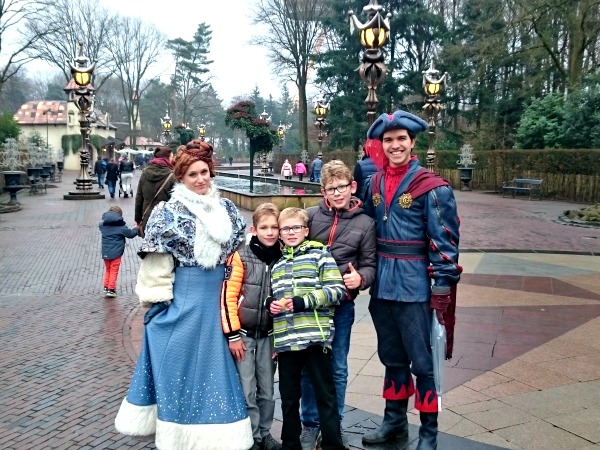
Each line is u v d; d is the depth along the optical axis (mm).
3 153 24438
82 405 3752
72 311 6223
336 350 3033
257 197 15070
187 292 2744
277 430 3320
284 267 2855
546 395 3721
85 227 13172
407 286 2848
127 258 9445
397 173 2914
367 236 2920
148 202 5883
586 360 4379
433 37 36781
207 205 2787
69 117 51625
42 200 19906
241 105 17125
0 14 31031
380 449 3051
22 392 3973
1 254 9859
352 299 2988
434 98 21906
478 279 7430
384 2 37125
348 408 3594
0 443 3227
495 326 5289
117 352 4828
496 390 3811
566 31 24406
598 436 3148
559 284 7121
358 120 37656
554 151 21578
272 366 3012
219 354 2758
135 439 3266
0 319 5902
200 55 69688
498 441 3100
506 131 29500
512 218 14844
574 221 13898
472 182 26625
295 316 2799
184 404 2682
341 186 2895
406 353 3000
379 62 9008
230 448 2689
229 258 2883
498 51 23469
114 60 52844
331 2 39031
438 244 2754
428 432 2910
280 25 42188
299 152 45156
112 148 58188
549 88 28719
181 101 75562
